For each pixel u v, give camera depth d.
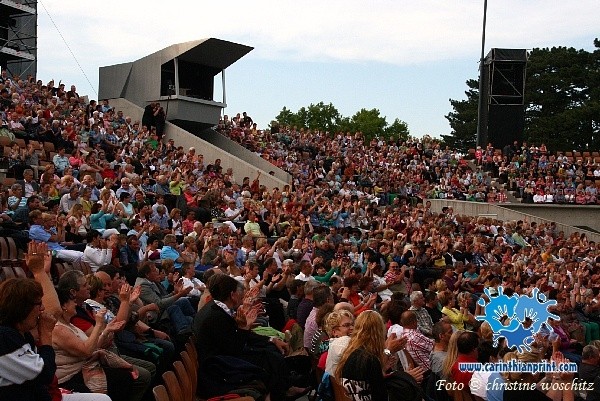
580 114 76.94
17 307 5.98
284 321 14.02
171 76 36.59
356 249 21.45
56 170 22.72
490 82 44.66
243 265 17.28
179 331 11.01
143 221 18.36
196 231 18.78
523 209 39.38
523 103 44.53
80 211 16.66
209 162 33.00
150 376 9.09
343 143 40.09
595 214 40.56
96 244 13.14
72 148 25.78
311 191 28.14
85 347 7.95
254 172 31.62
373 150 40.62
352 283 14.02
